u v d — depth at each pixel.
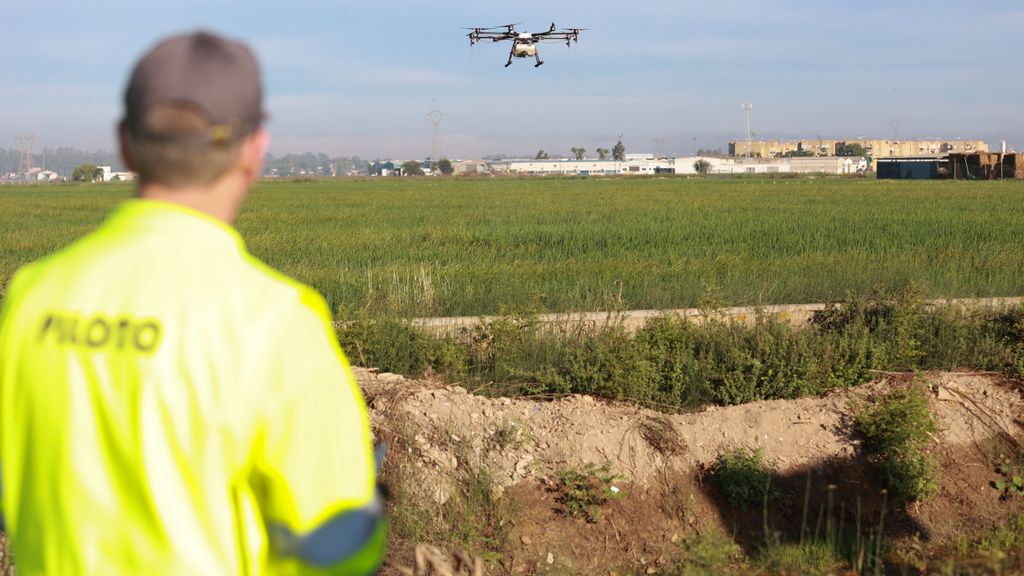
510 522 6.45
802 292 11.30
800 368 8.25
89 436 1.70
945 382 8.28
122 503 1.68
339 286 11.82
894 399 7.73
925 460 7.21
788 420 7.62
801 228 22.92
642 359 8.23
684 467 7.16
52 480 1.71
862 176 113.00
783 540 6.82
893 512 7.14
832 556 6.61
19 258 19.38
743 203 38.97
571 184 83.06
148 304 1.71
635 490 6.92
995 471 7.49
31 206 45.94
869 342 8.69
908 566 6.48
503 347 8.61
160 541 1.66
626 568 6.47
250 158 1.87
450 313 10.38
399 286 11.02
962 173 90.56
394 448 6.67
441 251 17.80
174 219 1.77
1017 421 7.88
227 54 1.77
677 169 185.38
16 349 1.78
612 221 27.77
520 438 7.02
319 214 35.16
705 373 8.21
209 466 1.68
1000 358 8.77
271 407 1.70
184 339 1.69
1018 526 7.02
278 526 1.74
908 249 16.77
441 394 7.38
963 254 15.41
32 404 1.74
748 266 13.82
